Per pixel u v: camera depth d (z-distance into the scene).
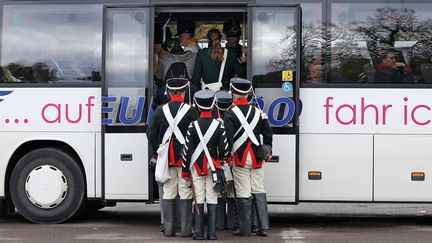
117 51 11.68
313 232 11.41
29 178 11.92
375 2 11.48
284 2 11.49
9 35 12.01
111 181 11.67
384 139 11.38
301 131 11.45
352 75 11.44
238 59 12.14
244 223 10.82
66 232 11.30
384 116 11.39
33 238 10.75
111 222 12.54
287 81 11.40
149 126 10.78
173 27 12.89
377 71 11.43
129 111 11.62
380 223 12.58
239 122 10.62
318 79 11.46
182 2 11.60
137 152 11.62
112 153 11.66
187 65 12.32
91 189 11.77
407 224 12.45
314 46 11.48
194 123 10.43
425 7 11.42
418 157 11.39
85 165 11.77
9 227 11.77
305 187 11.45
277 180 11.39
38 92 11.87
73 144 11.78
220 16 12.51
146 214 13.83
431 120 11.38
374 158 11.41
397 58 11.43
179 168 10.72
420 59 11.41
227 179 10.72
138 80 11.63
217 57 11.96
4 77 11.95
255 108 10.70
